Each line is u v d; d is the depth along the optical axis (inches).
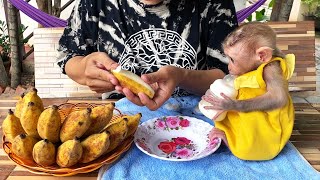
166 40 52.5
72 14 55.1
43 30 59.4
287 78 38.8
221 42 52.2
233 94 38.2
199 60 54.2
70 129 33.6
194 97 51.5
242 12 74.2
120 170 35.3
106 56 47.0
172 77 44.1
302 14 162.7
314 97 55.5
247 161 37.5
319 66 123.2
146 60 52.9
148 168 36.0
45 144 32.4
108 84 46.3
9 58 113.4
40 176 34.7
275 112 37.1
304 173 35.6
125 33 52.9
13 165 36.1
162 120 43.6
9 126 35.7
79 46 54.4
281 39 61.2
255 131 36.8
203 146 40.2
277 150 37.4
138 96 42.4
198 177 34.9
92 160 34.1
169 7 51.6
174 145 40.3
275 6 78.0
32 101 35.8
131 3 51.6
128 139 38.6
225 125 39.0
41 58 59.3
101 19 53.2
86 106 45.8
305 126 45.1
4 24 123.9
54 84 59.2
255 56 38.6
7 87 99.9
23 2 72.9
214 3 52.4
